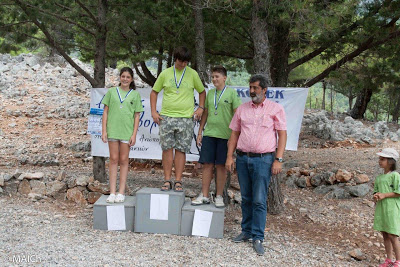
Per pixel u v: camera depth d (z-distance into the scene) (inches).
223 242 202.1
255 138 189.3
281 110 190.9
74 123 582.6
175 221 208.7
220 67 212.1
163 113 214.8
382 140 560.1
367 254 212.7
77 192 264.8
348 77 319.9
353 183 303.3
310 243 218.1
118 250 183.8
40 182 270.8
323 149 500.7
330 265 189.6
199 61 283.6
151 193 208.1
